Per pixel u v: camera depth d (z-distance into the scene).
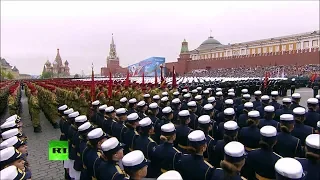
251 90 22.83
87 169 4.66
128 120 5.96
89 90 13.82
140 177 3.40
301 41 59.84
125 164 3.37
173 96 13.02
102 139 4.75
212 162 5.41
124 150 5.88
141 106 8.73
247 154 4.57
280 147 5.09
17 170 3.36
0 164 3.72
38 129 12.65
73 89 15.44
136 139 5.64
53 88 18.06
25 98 31.44
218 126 6.95
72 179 6.17
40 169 7.80
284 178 2.87
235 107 10.50
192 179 4.02
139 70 53.72
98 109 8.58
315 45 57.03
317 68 46.78
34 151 9.57
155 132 7.20
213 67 70.62
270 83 23.03
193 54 89.19
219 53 80.19
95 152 4.68
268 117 6.88
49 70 124.19
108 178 3.81
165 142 4.79
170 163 4.54
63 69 127.44
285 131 5.17
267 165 4.15
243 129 5.87
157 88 15.09
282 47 64.00
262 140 4.30
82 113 12.58
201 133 4.19
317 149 3.57
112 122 7.18
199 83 21.62
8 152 3.80
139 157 3.41
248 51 71.81
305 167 3.70
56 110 13.55
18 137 5.20
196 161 4.07
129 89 14.59
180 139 6.03
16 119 7.06
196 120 7.73
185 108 9.66
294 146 5.00
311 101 7.84
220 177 3.70
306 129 6.08
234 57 66.56
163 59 52.41
